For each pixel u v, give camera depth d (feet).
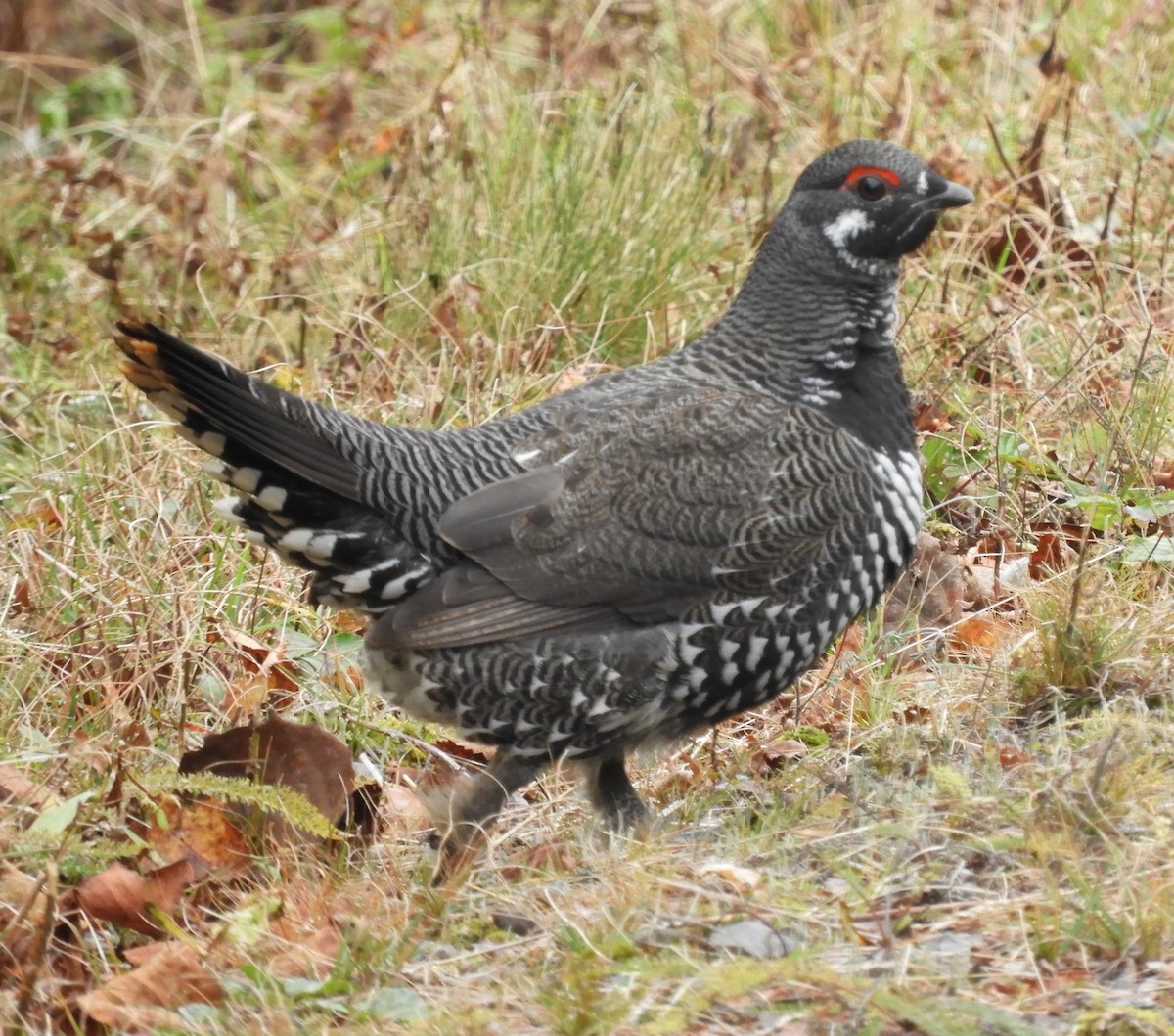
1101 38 51.83
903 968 19.81
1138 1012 18.66
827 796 25.82
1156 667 28.07
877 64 52.47
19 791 26.16
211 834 25.50
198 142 55.42
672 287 41.57
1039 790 23.34
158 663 30.60
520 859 26.03
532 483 25.77
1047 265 43.09
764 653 26.37
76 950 23.25
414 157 45.44
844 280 27.35
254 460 25.25
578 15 54.29
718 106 49.98
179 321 43.45
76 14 64.49
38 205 47.57
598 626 25.73
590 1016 19.38
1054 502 35.19
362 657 26.86
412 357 40.60
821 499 26.18
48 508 35.32
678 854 24.40
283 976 22.06
